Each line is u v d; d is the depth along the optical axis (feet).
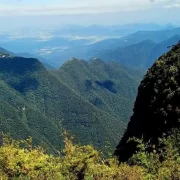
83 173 58.85
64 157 64.28
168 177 58.95
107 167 60.23
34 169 58.85
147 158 70.74
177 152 78.43
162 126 110.93
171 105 111.86
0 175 57.06
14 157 59.88
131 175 57.06
